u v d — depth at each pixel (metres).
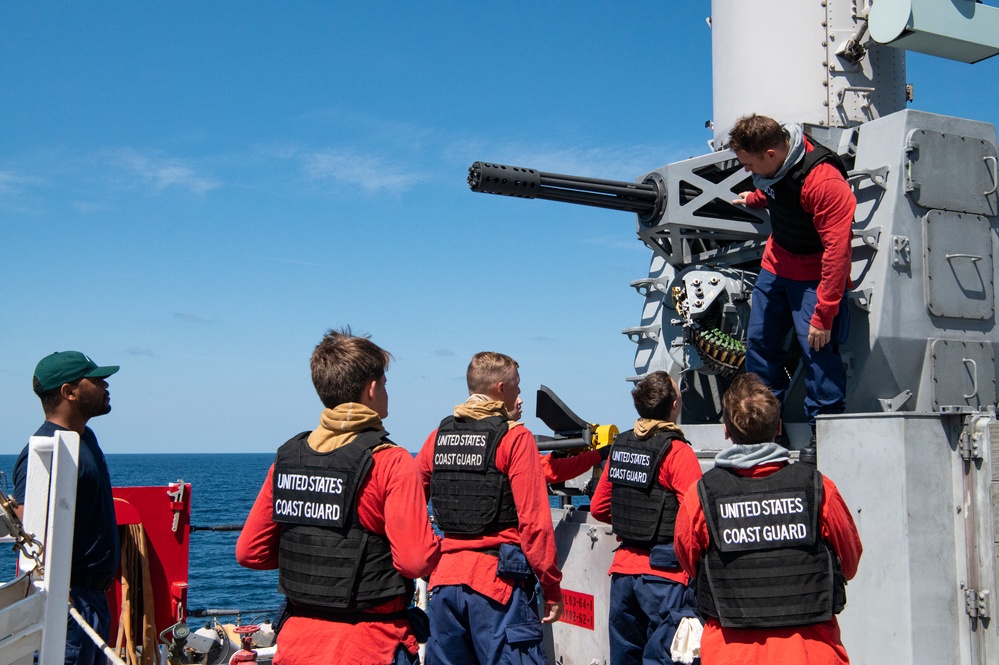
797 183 4.29
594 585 4.76
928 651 3.70
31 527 3.08
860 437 3.94
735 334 5.27
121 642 4.46
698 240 5.90
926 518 3.77
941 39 5.07
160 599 4.90
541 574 3.67
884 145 4.74
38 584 2.94
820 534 2.84
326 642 2.75
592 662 4.75
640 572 4.09
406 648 2.84
